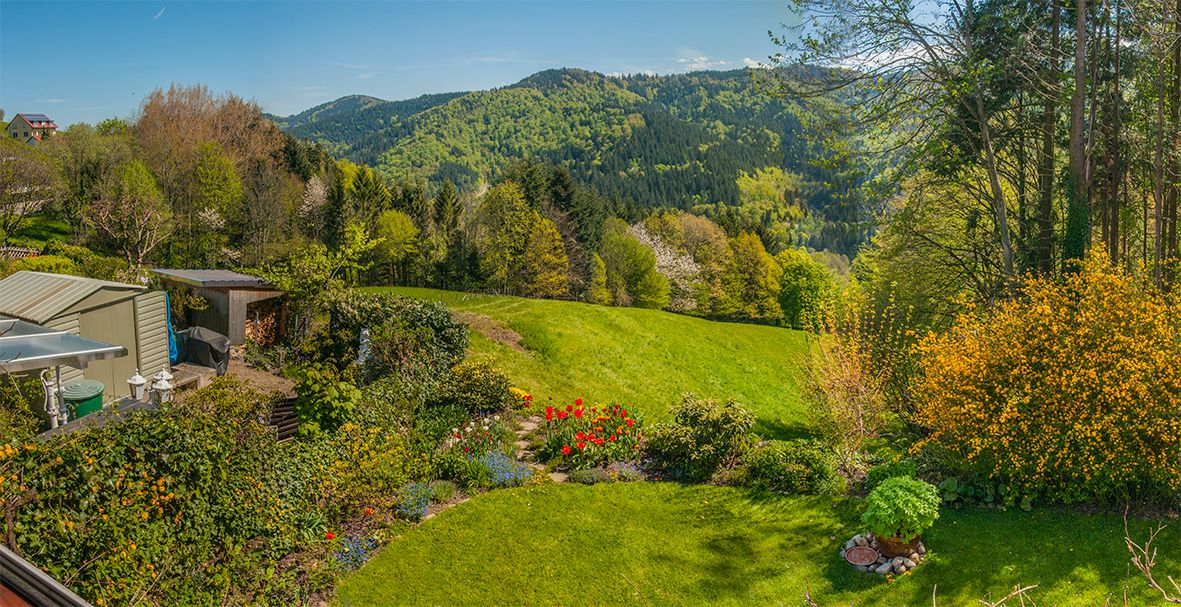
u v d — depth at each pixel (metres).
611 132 191.62
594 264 73.75
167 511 9.78
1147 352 11.35
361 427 14.39
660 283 75.12
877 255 27.91
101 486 8.96
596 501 14.47
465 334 26.05
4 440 9.98
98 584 8.19
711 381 35.25
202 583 9.63
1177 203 21.98
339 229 66.69
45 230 54.22
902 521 11.00
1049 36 21.66
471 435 17.48
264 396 15.95
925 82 21.47
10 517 7.79
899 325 21.25
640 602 10.94
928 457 13.88
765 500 14.09
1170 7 18.19
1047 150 22.12
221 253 54.34
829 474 14.28
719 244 83.06
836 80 21.94
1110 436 11.46
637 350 36.59
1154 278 17.92
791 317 79.25
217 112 73.38
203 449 10.23
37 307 16.48
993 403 12.38
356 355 24.12
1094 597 9.99
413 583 11.25
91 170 55.34
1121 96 21.31
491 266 65.31
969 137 22.31
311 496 12.17
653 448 17.05
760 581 11.39
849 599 10.62
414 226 72.50
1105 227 21.69
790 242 106.75
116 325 18.09
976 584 10.52
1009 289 20.59
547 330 35.22
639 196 149.38
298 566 11.06
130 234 47.50
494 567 11.81
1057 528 11.66
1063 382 11.48
